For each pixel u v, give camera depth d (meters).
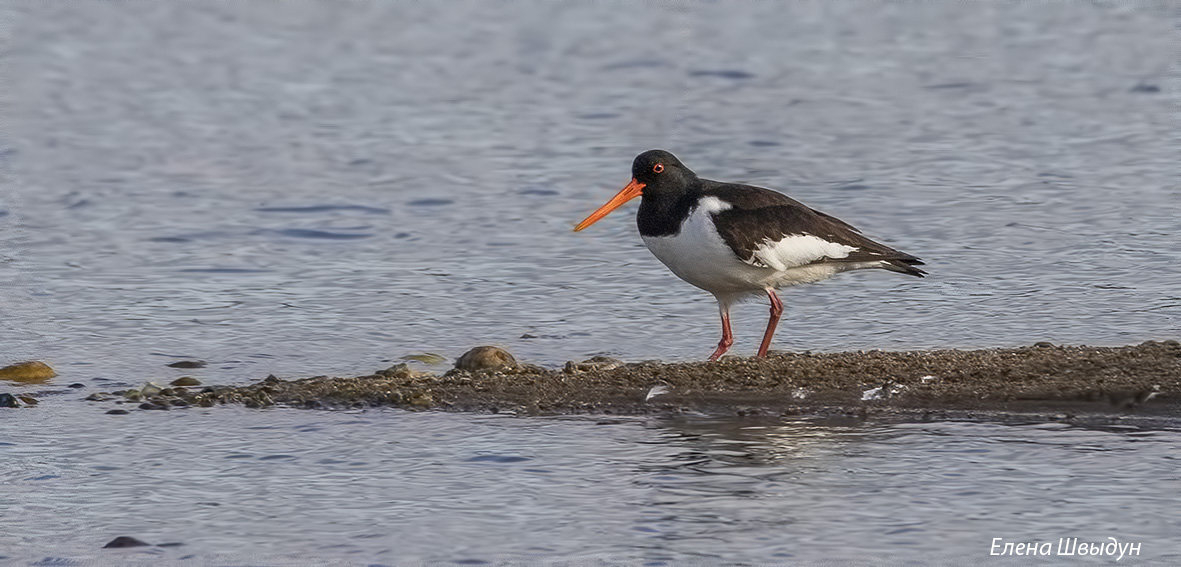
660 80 34.72
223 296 18.17
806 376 13.62
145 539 9.95
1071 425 12.36
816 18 42.84
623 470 11.32
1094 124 28.75
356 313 17.39
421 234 21.45
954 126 28.91
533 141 28.36
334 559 9.57
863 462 11.45
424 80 35.19
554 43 39.62
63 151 27.52
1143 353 13.88
